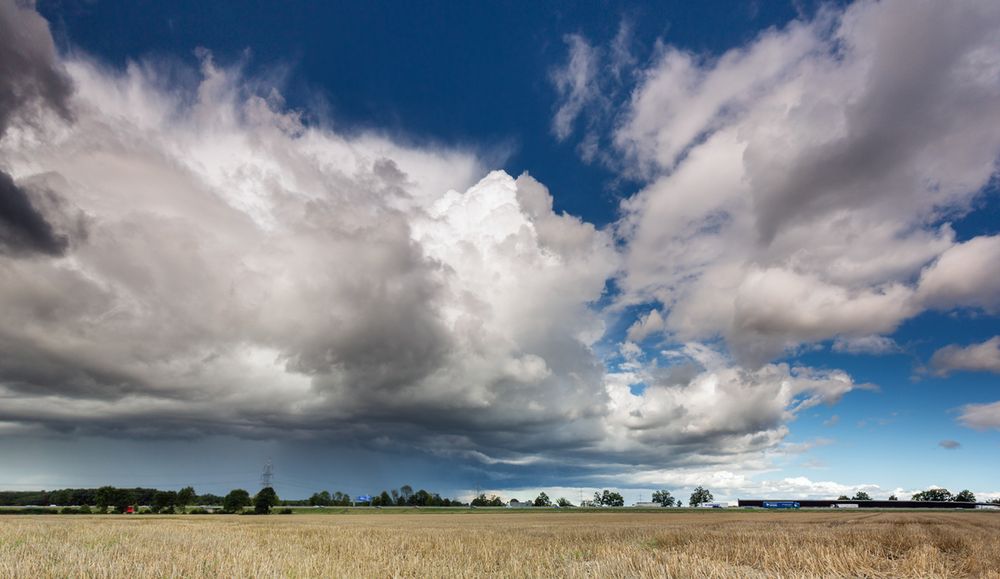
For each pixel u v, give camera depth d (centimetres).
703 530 4334
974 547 2558
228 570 1777
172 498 14125
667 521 7344
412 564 1969
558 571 1828
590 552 2450
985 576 1811
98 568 1761
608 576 1666
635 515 10981
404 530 4541
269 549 2577
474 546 2762
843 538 3086
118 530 4125
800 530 4328
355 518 9000
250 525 5547
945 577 1762
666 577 1606
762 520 7588
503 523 6606
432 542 3042
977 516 9106
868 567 1956
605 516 10275
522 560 2138
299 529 4619
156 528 4553
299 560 2041
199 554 2214
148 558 2069
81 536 3309
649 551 2372
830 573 1806
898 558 2300
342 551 2506
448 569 1883
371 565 1947
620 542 2977
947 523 6066
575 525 5841
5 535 3325
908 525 5428
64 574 1691
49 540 2952
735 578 1578
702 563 1812
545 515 11131
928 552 2281
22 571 1730
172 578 1653
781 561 1992
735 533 3753
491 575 1759
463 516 10450
